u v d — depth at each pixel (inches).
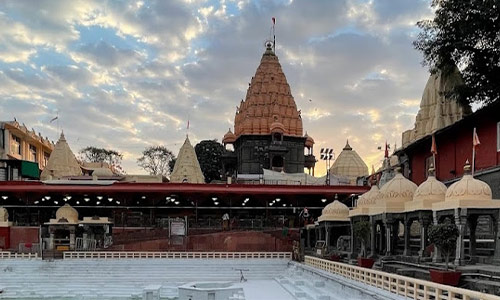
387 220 1311.5
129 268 1884.8
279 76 4065.0
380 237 1519.4
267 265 1967.3
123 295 1572.3
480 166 1534.2
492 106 1433.3
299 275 1718.8
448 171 1755.7
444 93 1886.1
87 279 1766.7
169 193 2564.0
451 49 1752.0
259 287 1604.3
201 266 1926.7
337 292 1210.0
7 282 1718.8
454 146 1723.7
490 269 868.6
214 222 2337.6
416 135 2174.0
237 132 4116.6
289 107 3988.7
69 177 3105.3
